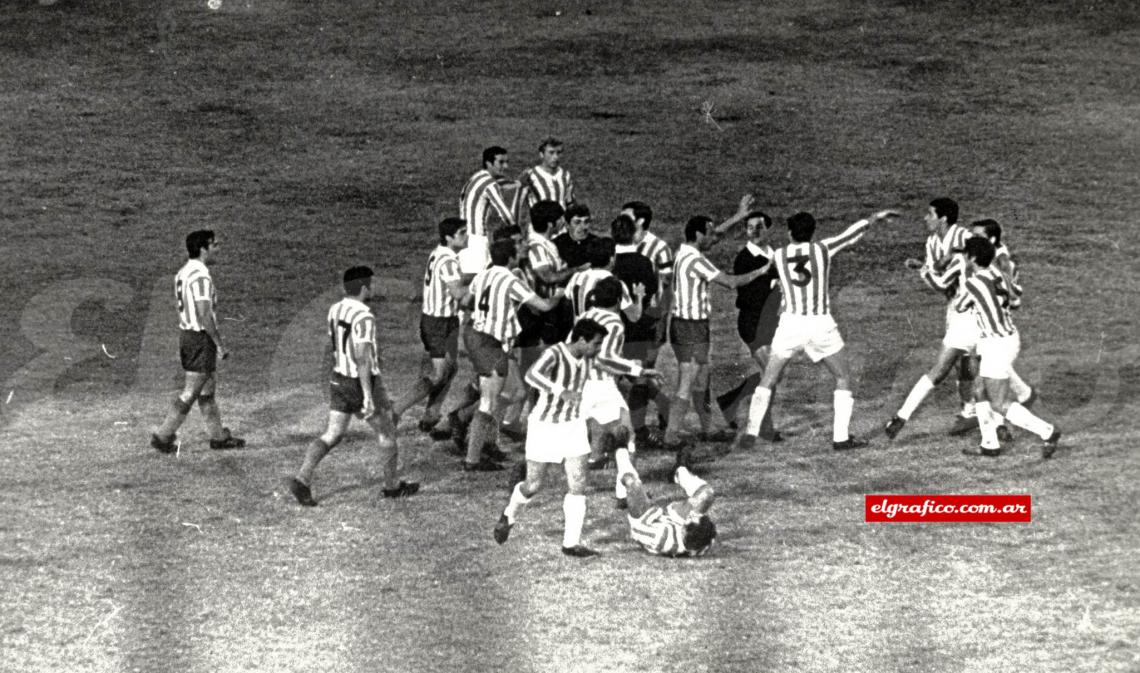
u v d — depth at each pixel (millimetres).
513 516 30172
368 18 79750
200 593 28344
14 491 33406
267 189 59094
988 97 68438
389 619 27281
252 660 25703
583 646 26172
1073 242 52938
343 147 63312
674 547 29766
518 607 27734
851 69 72000
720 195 57875
